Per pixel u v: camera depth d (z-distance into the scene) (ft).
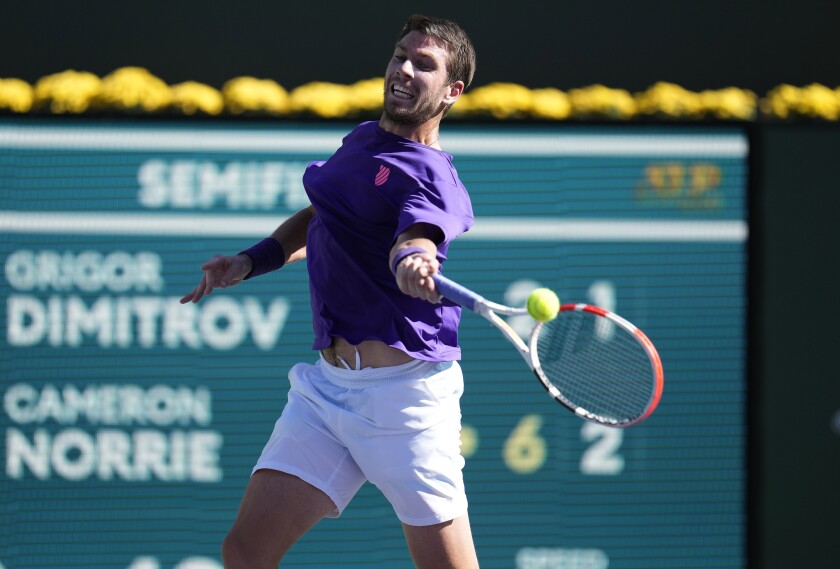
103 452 65.57
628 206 67.36
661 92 69.46
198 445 65.87
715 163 67.82
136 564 65.46
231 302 66.18
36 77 68.80
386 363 37.42
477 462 66.74
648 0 70.95
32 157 65.92
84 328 65.77
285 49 69.56
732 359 67.77
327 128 66.49
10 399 65.41
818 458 68.03
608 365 45.60
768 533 67.72
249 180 66.28
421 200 35.17
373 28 69.82
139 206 66.03
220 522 65.77
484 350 66.90
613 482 67.26
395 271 33.47
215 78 69.46
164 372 65.87
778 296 67.87
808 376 68.03
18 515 65.16
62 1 68.90
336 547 66.18
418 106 36.78
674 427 67.62
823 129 67.82
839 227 68.08
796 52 71.77
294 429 38.37
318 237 37.96
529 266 67.05
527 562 66.80
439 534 37.88
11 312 65.57
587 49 70.74
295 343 66.33
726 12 71.36
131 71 67.67
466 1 70.28
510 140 67.05
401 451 37.29
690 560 67.51
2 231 65.67
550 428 67.00
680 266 67.62
